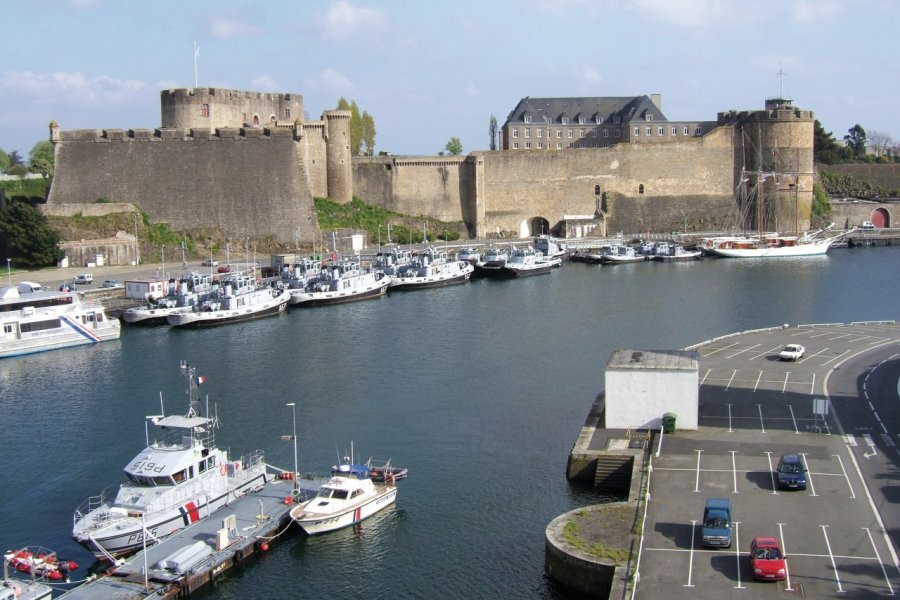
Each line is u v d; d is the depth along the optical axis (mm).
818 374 88812
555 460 73688
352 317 138375
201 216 192750
